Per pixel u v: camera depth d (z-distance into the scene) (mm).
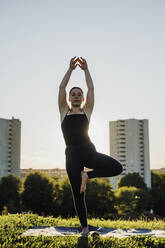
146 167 101312
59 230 6785
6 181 49688
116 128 105625
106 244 5008
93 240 5207
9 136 88812
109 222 9016
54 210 46719
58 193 47594
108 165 5512
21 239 5340
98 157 5574
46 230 6754
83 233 5793
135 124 103062
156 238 5391
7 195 48500
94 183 47188
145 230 7098
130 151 102375
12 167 88375
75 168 5641
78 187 5695
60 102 5996
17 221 7777
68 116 5824
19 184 50219
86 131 5766
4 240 5305
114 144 105500
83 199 5906
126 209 53031
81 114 5828
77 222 8695
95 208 45812
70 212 45219
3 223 7379
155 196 62312
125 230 7086
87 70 6223
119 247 4914
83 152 5613
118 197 53562
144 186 64250
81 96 5895
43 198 46562
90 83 6090
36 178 47125
